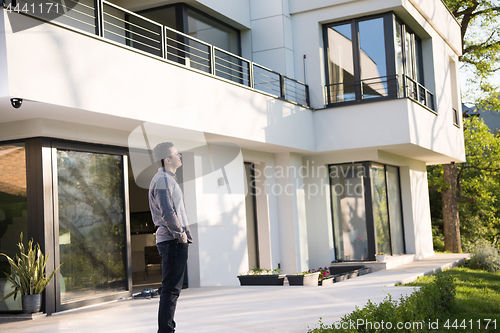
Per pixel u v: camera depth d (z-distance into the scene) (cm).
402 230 1504
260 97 964
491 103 2202
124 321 559
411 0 1171
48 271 647
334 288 781
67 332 509
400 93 1155
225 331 469
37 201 651
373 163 1283
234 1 1128
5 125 661
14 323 590
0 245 672
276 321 511
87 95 596
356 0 1137
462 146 1652
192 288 884
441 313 675
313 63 1180
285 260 1167
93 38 610
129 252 783
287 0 1197
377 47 1140
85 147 718
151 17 1008
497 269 1396
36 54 535
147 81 689
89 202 724
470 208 2573
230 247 991
